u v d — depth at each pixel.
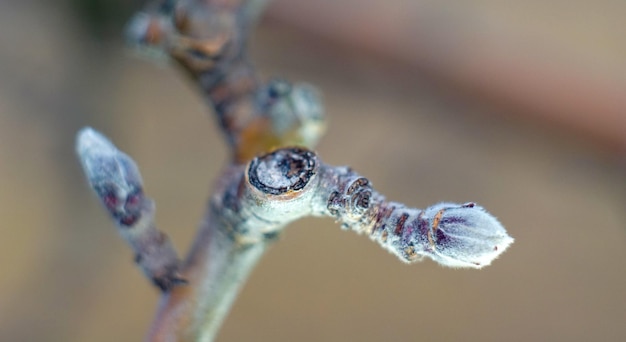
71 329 0.43
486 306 0.52
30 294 0.42
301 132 0.19
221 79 0.19
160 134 0.50
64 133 0.40
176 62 0.20
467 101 0.36
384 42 0.34
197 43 0.19
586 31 0.55
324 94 0.43
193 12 0.19
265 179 0.16
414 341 0.50
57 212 0.42
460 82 0.35
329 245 0.53
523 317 0.51
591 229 0.53
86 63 0.39
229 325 0.49
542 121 0.35
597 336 0.51
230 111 0.19
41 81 0.41
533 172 0.47
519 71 0.34
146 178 0.49
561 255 0.53
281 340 0.49
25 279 0.42
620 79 0.34
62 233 0.41
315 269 0.52
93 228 0.41
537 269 0.53
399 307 0.51
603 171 0.37
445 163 0.48
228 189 0.17
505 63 0.34
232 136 0.19
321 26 0.35
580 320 0.51
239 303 0.50
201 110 0.51
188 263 0.17
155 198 0.49
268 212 0.16
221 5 0.19
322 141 0.49
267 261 0.51
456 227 0.15
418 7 0.35
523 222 0.52
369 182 0.16
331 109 0.50
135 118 0.45
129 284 0.46
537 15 0.55
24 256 0.43
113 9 0.37
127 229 0.17
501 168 0.48
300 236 0.53
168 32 0.20
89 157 0.17
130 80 0.43
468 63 0.34
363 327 0.50
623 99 0.34
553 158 0.40
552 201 0.52
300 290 0.51
